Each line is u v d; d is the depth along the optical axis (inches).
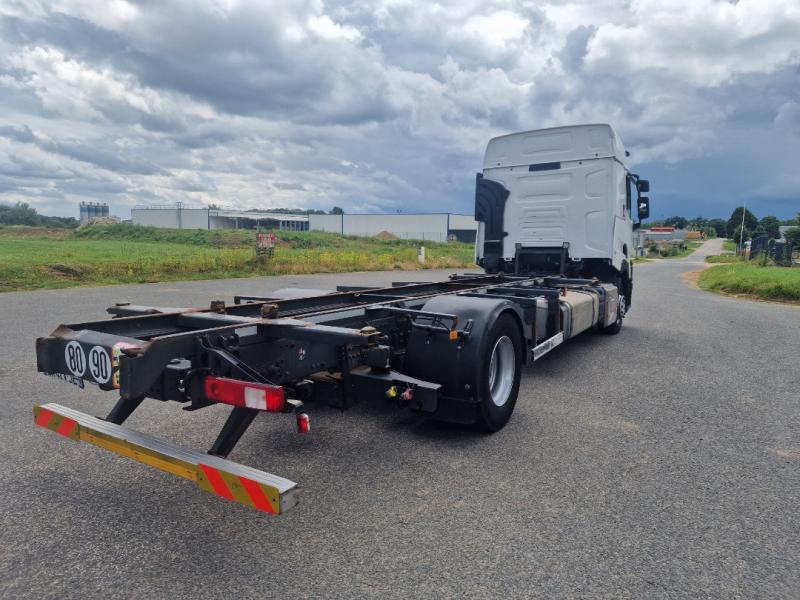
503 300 177.6
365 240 2076.8
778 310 522.0
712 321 430.6
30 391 204.1
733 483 135.1
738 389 222.7
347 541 107.4
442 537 109.1
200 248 1277.1
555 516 117.8
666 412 191.5
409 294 259.3
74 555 101.9
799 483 135.6
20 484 130.4
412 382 148.3
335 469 140.9
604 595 91.7
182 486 130.2
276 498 88.0
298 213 4114.2
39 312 388.8
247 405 106.3
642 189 388.8
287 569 98.1
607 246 329.1
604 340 337.1
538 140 345.4
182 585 93.2
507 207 358.9
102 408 186.2
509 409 175.5
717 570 99.0
